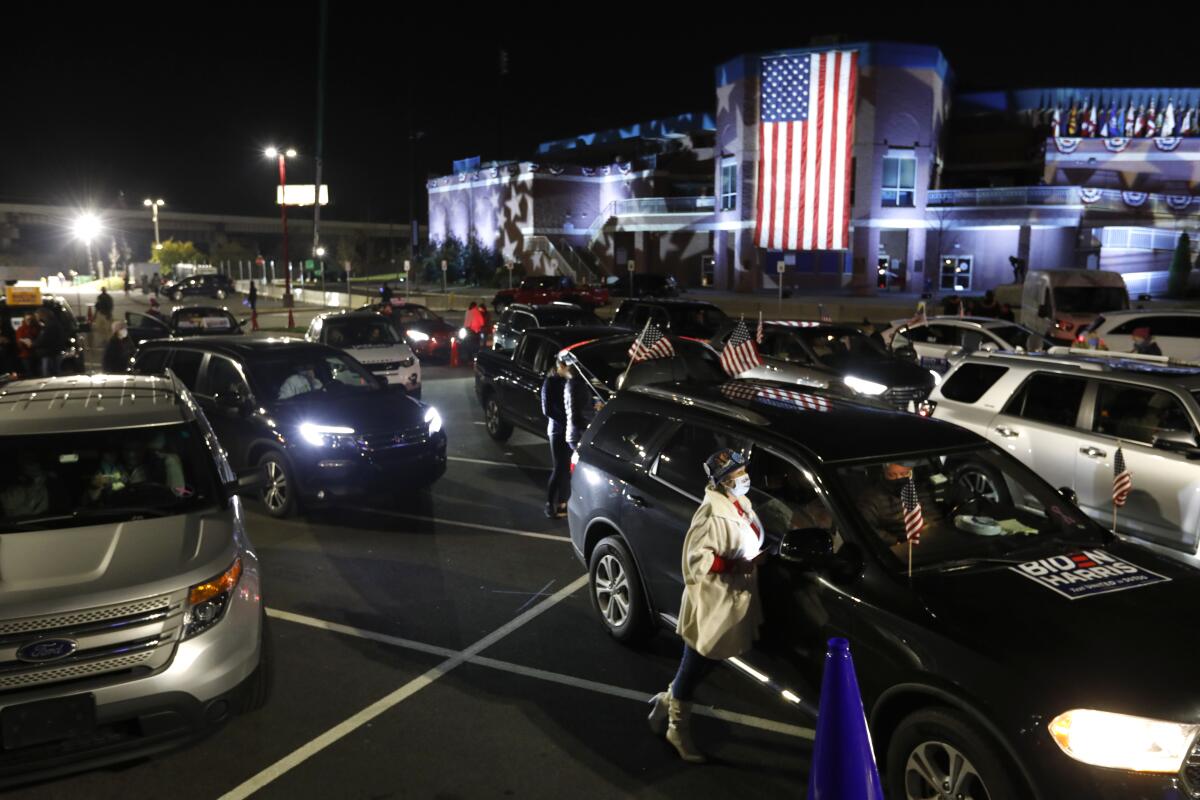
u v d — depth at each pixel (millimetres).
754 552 4285
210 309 25797
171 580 4387
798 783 4359
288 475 8680
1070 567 4125
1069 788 3154
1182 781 3160
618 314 18094
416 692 5316
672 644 6023
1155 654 3434
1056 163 43188
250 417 8938
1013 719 3299
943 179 48312
